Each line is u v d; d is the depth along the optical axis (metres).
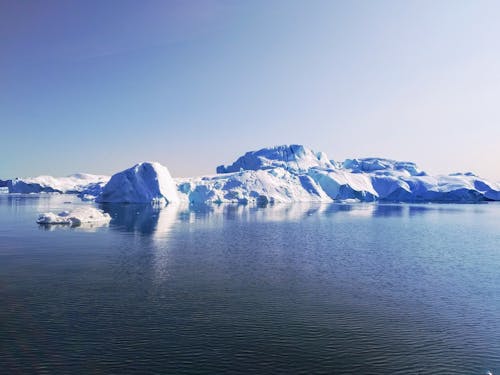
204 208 164.25
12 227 84.81
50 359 23.12
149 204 169.50
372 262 52.81
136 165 180.00
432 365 23.47
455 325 29.78
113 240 68.12
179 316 30.38
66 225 89.88
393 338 27.16
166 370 22.16
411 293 38.00
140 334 26.86
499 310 33.31
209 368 22.52
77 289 37.09
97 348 24.64
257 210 158.38
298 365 23.08
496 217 137.25
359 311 32.44
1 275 41.97
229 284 39.84
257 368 22.62
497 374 22.56
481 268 49.88
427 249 65.00
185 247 62.19
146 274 43.44
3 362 22.67
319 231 87.94
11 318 29.36
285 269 47.31
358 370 22.67
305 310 32.34
